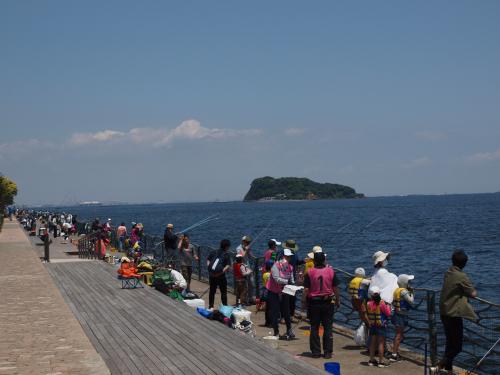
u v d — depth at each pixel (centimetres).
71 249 3347
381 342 984
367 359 1030
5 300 1520
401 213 12125
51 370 850
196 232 7344
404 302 1005
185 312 1312
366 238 5669
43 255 3002
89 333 1117
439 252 4222
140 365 879
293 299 1334
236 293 1605
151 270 1856
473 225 7288
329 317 1045
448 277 920
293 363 878
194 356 925
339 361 1017
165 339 1051
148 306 1397
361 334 1088
